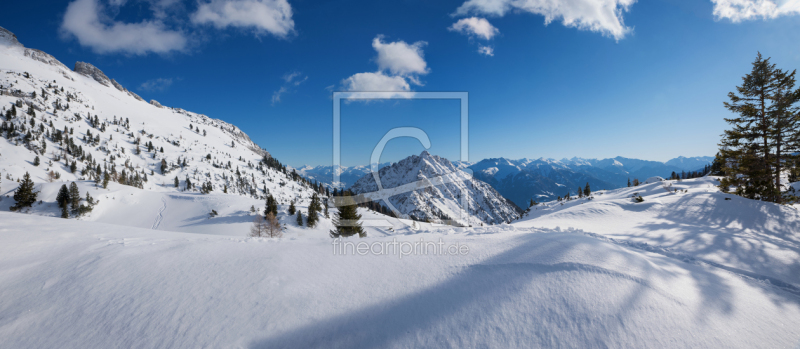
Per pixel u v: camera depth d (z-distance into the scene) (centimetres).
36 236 700
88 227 878
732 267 617
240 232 5631
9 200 7456
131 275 465
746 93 2141
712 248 798
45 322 353
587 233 866
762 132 2031
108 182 8931
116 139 19262
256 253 559
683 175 8588
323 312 364
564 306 362
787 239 1094
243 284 429
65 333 333
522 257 496
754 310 394
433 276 451
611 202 2041
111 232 824
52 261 536
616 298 378
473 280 431
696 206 1641
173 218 7262
